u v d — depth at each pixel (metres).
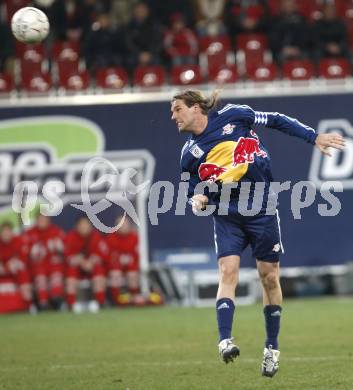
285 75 77.31
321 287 71.56
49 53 80.69
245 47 81.50
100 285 68.56
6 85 76.31
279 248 29.86
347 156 71.38
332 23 80.81
